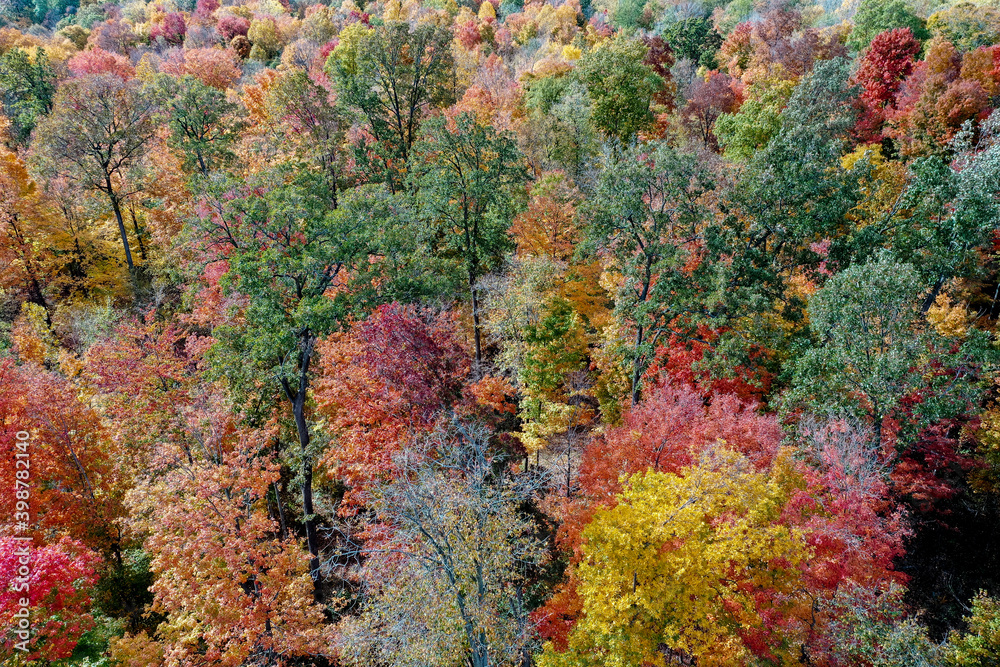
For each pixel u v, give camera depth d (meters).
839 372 21.06
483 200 30.81
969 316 30.80
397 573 15.84
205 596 17.33
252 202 24.77
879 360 19.48
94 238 42.03
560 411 28.38
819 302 21.77
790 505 16.72
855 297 20.39
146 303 40.19
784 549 13.95
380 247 27.02
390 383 21.16
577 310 33.28
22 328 33.66
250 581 20.89
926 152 39.25
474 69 66.25
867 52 51.75
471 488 15.12
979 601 14.45
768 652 14.69
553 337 28.19
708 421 20.28
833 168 27.44
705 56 71.56
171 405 25.33
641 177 25.80
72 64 69.06
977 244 25.52
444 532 14.50
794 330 27.14
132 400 25.41
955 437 26.42
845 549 16.05
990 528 25.72
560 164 43.03
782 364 25.23
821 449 19.66
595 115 47.00
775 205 26.98
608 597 14.75
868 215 34.81
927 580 24.02
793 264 28.42
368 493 18.41
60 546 16.08
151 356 26.03
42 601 15.59
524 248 36.03
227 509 18.77
